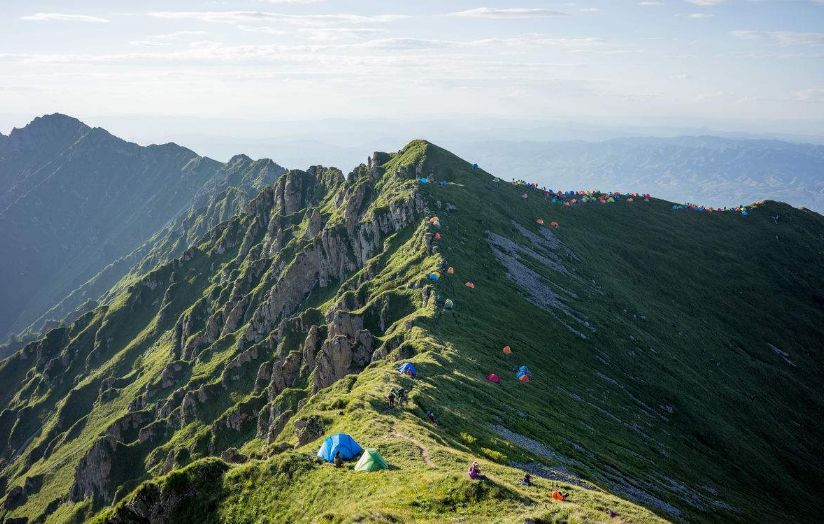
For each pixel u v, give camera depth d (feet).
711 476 366.84
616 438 336.90
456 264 531.09
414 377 292.81
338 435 194.90
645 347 534.78
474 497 155.84
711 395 510.17
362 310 484.74
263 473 185.98
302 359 508.53
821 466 476.95
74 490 622.95
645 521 162.50
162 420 647.15
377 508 149.79
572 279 627.87
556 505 158.51
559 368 413.80
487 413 270.05
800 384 617.21
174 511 183.73
